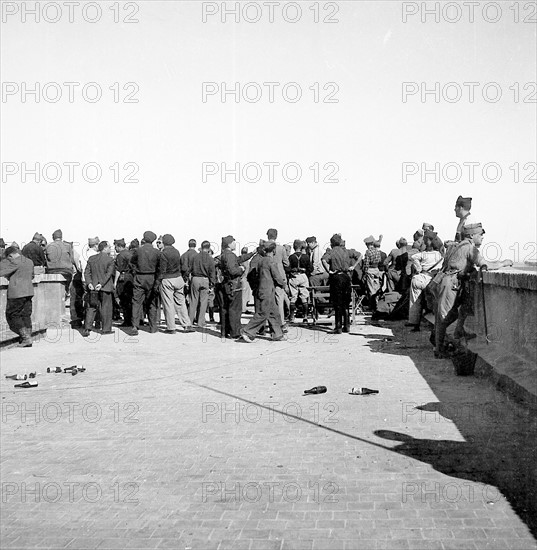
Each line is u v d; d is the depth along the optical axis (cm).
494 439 623
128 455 609
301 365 1087
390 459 573
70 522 459
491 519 442
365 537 420
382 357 1141
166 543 421
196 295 1694
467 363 938
